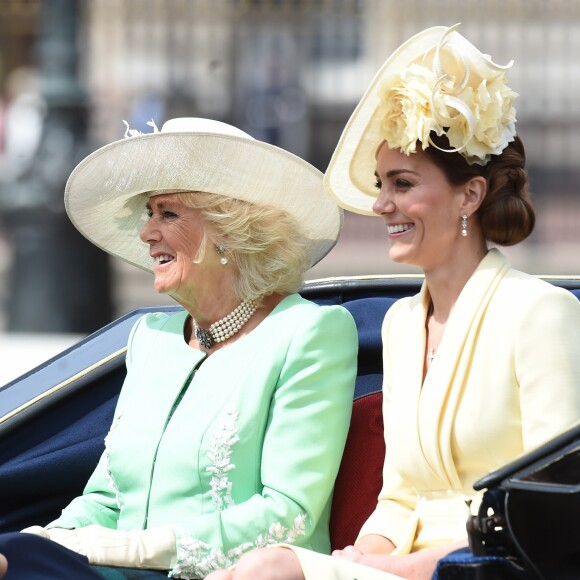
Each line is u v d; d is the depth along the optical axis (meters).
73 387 13.08
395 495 11.28
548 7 47.31
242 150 12.04
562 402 10.18
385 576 9.91
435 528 10.78
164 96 49.91
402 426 10.99
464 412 10.61
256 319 12.29
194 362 12.23
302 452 11.45
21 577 10.12
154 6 49.25
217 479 11.49
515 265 42.47
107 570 11.08
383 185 11.25
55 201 34.16
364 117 11.63
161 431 11.90
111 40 48.94
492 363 10.55
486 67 10.81
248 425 11.57
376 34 49.66
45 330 34.19
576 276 13.11
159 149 12.10
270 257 12.22
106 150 12.34
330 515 12.12
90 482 12.45
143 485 11.84
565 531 8.98
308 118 51.72
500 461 10.55
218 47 51.00
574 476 8.53
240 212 12.11
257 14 50.09
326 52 51.72
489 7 47.47
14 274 34.44
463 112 10.61
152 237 12.27
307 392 11.61
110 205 13.08
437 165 10.95
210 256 12.14
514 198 11.01
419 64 11.22
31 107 48.09
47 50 34.84
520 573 9.02
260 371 11.71
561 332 10.35
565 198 47.16
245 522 11.21
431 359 11.16
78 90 34.78
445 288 11.16
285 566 9.95
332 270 40.41
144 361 12.57
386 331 11.60
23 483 13.05
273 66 51.44
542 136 48.38
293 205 12.43
